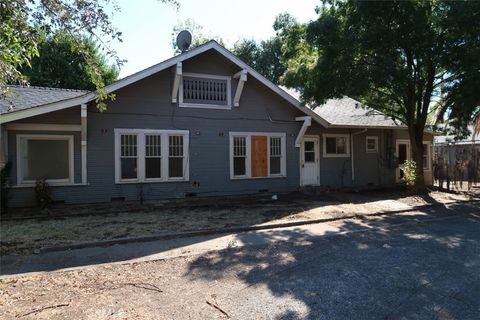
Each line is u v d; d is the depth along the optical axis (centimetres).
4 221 927
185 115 1309
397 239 759
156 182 1262
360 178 1752
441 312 402
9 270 560
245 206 1189
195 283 500
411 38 1215
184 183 1309
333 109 1805
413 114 1487
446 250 663
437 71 1448
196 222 921
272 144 1496
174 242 748
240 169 1424
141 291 470
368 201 1312
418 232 830
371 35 1199
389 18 1209
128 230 825
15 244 703
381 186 1766
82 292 465
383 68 1190
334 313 401
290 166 1530
